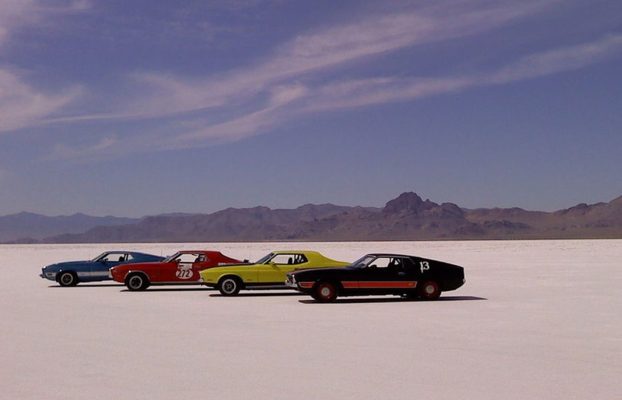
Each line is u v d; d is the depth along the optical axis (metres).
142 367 10.27
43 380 9.43
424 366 10.30
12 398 8.46
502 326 14.59
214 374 9.77
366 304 19.77
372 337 13.11
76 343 12.52
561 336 13.16
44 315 17.08
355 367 10.23
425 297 20.66
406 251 84.06
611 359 10.84
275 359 10.88
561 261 47.78
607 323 15.02
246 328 14.47
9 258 66.38
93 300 21.47
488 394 8.59
